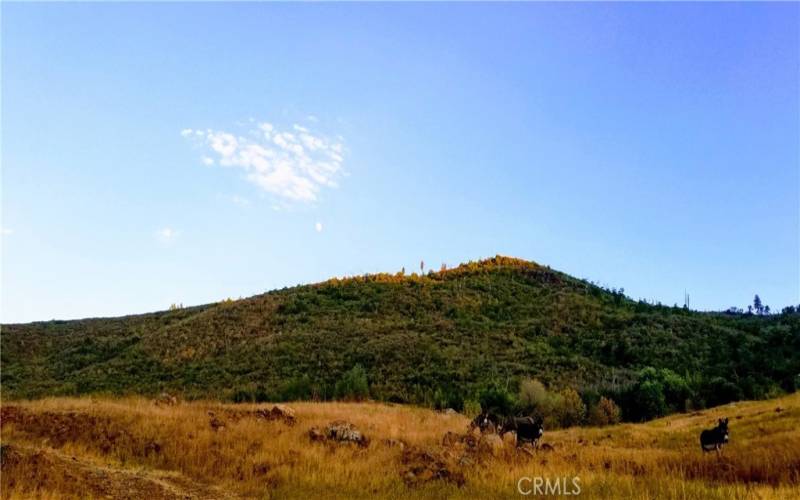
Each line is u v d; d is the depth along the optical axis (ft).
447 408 131.54
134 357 189.47
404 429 79.36
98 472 45.32
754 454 56.70
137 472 47.88
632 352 192.75
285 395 139.44
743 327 253.24
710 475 52.47
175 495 42.45
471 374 162.40
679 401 149.59
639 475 51.65
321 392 140.97
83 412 65.51
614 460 58.54
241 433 62.23
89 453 53.01
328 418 79.20
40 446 53.62
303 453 56.44
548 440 87.66
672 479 48.91
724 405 143.64
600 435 99.40
